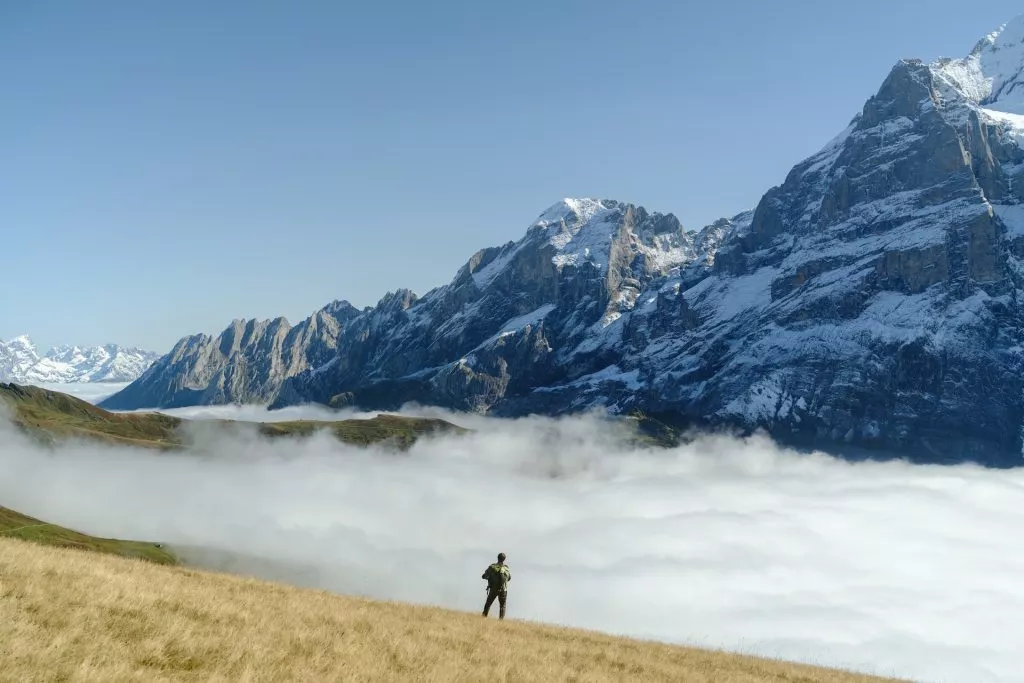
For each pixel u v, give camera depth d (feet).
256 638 55.42
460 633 82.84
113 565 82.28
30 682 36.37
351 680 49.03
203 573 105.09
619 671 76.18
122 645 45.44
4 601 48.06
